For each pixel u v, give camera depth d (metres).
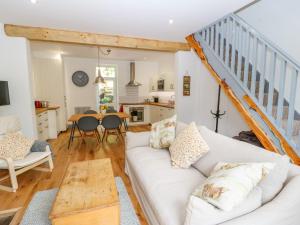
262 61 2.30
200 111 4.29
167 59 6.12
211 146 1.81
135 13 2.64
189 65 4.24
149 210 1.58
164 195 1.42
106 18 2.81
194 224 0.95
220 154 1.67
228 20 2.80
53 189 2.33
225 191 0.99
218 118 3.73
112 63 6.54
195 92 4.37
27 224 1.74
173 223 1.14
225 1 2.32
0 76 3.13
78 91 6.21
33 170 2.86
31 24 3.06
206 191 1.05
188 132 2.02
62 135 5.14
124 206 1.99
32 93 3.40
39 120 4.12
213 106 3.99
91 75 6.32
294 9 2.48
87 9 2.50
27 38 3.17
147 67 6.98
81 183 1.57
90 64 6.27
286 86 2.60
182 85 4.23
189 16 2.77
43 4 2.36
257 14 2.97
